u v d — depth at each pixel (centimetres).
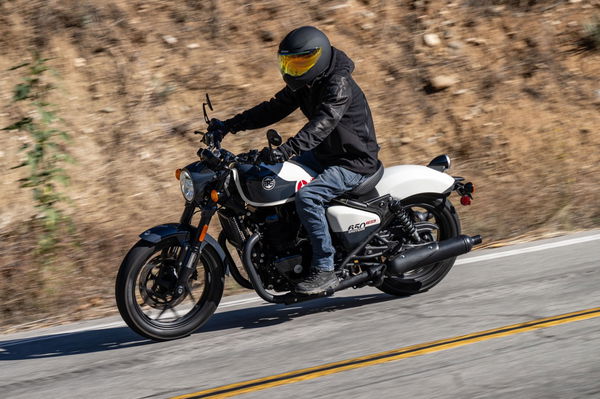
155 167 1095
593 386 480
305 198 658
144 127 1134
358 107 675
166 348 640
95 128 1120
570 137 1173
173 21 1255
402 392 493
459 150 1159
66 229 980
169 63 1209
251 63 1232
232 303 786
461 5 1344
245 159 640
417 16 1320
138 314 645
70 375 588
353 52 1266
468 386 494
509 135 1172
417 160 1143
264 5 1295
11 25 1194
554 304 656
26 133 1096
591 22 1318
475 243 732
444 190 729
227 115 1162
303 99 686
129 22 1234
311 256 679
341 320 678
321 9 1305
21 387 568
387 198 704
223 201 657
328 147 677
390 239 720
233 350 618
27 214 1015
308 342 621
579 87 1248
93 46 1198
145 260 642
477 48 1290
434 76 1243
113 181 1067
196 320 668
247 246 657
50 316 831
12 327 806
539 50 1291
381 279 704
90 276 912
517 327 602
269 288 684
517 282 738
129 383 556
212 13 1271
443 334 604
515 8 1348
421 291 743
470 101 1219
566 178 1095
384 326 645
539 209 1009
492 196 1064
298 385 520
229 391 521
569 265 779
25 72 1154
